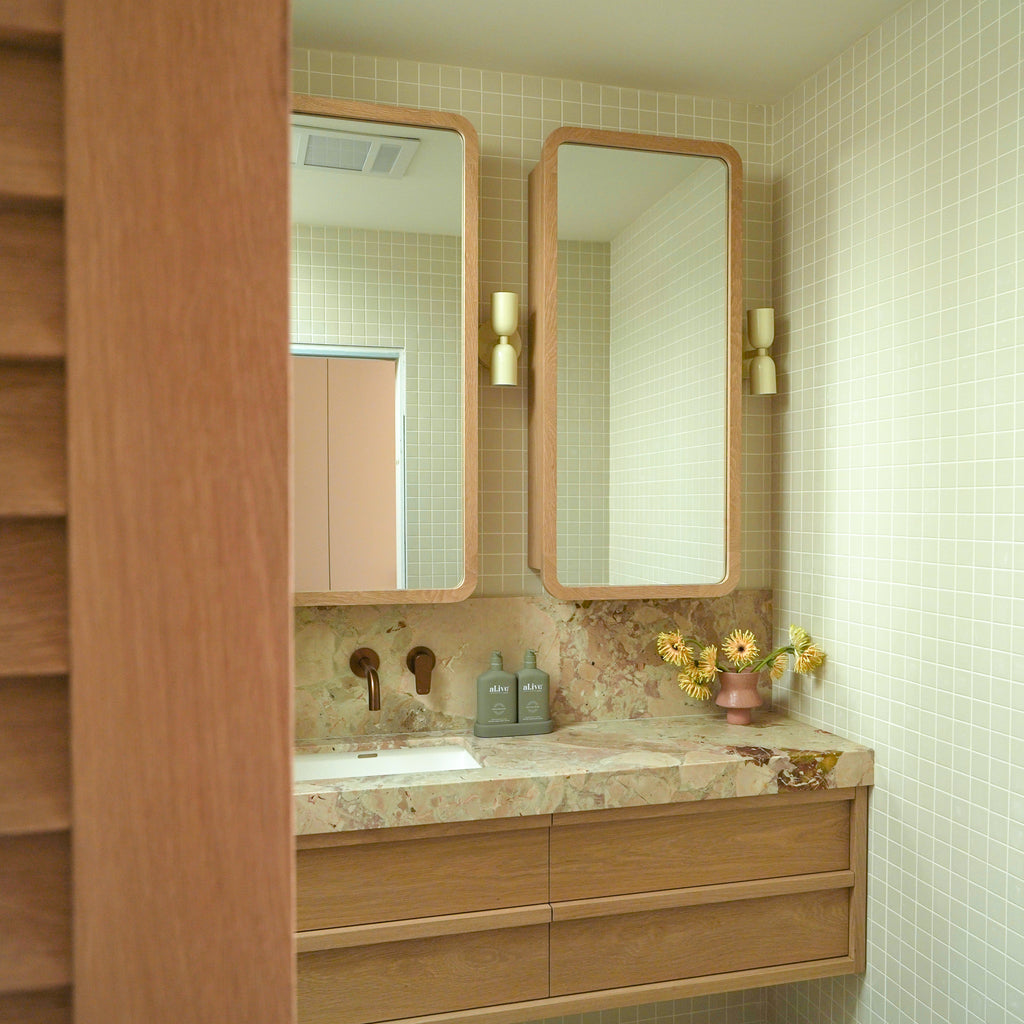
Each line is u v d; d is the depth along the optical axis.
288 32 0.30
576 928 2.06
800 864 2.21
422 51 2.35
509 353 2.37
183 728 0.30
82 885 0.29
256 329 0.30
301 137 2.23
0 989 0.29
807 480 2.51
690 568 2.50
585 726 2.49
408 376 2.30
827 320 2.42
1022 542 1.78
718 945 2.16
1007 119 1.82
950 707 1.98
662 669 2.59
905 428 2.12
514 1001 2.03
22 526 0.29
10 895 0.30
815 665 2.41
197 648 0.30
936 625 2.02
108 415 0.29
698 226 2.49
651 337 2.46
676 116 2.60
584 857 2.05
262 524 0.30
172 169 0.29
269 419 0.30
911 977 2.09
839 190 2.37
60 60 0.29
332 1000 1.93
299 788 1.88
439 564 2.32
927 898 2.04
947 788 1.98
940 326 2.00
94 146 0.29
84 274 0.29
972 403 1.91
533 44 2.31
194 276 0.29
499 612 2.47
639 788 2.05
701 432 2.51
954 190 1.96
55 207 0.29
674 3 2.12
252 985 0.30
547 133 2.50
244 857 0.30
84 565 0.29
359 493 2.28
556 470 2.39
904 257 2.12
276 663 0.30
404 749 2.30
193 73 0.29
